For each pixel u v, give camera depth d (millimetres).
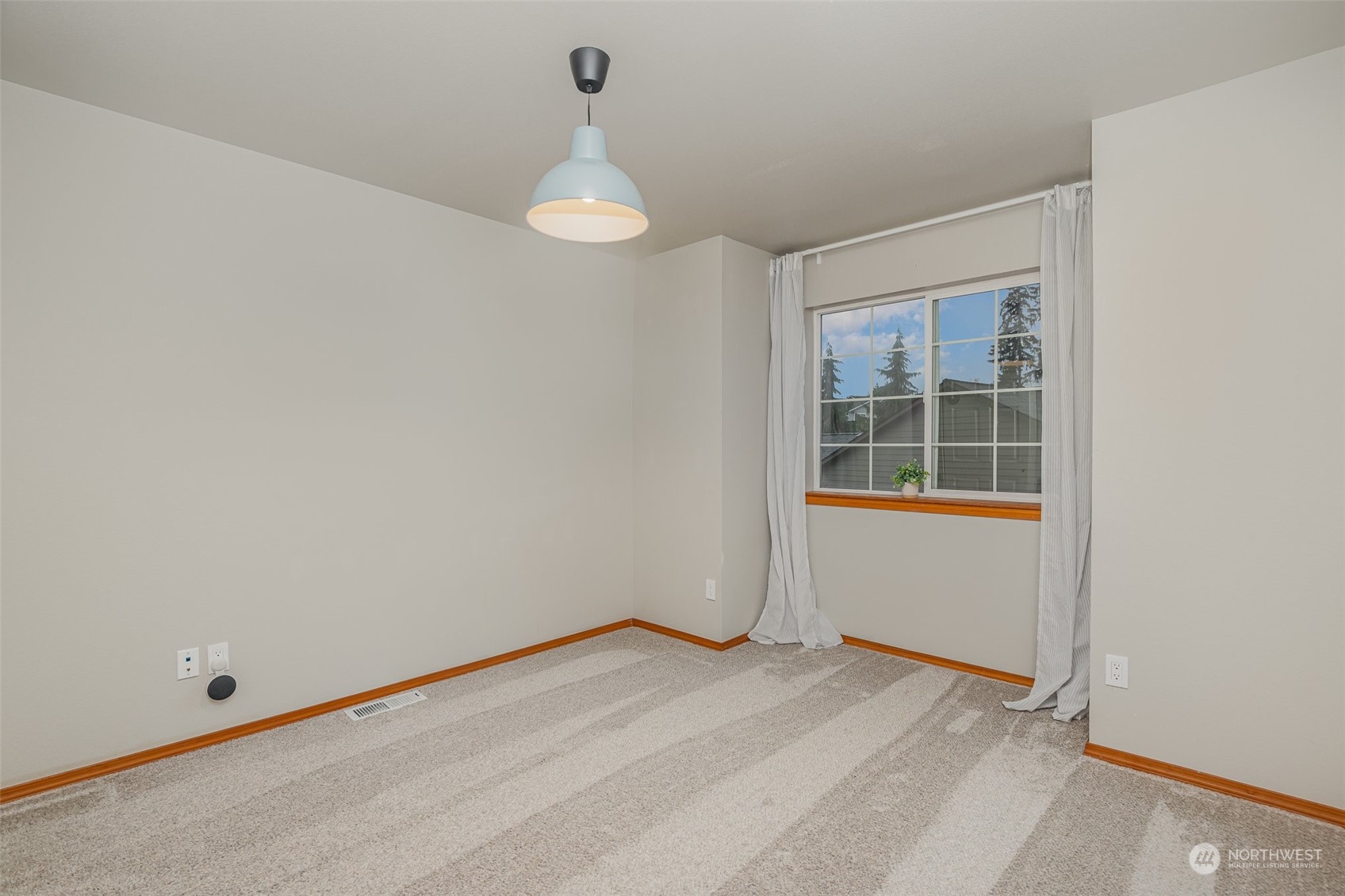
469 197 3275
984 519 3398
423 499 3297
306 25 1901
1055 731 2750
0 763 2201
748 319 4047
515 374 3699
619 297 4293
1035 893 1764
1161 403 2389
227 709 2670
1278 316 2184
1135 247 2430
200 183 2607
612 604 4250
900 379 3898
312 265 2920
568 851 1943
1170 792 2273
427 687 3246
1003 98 2336
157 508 2508
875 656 3729
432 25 1899
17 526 2230
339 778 2359
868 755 2541
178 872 1839
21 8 1819
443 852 1938
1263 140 2195
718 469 3857
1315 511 2133
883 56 2068
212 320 2637
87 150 2354
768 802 2205
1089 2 1811
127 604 2441
